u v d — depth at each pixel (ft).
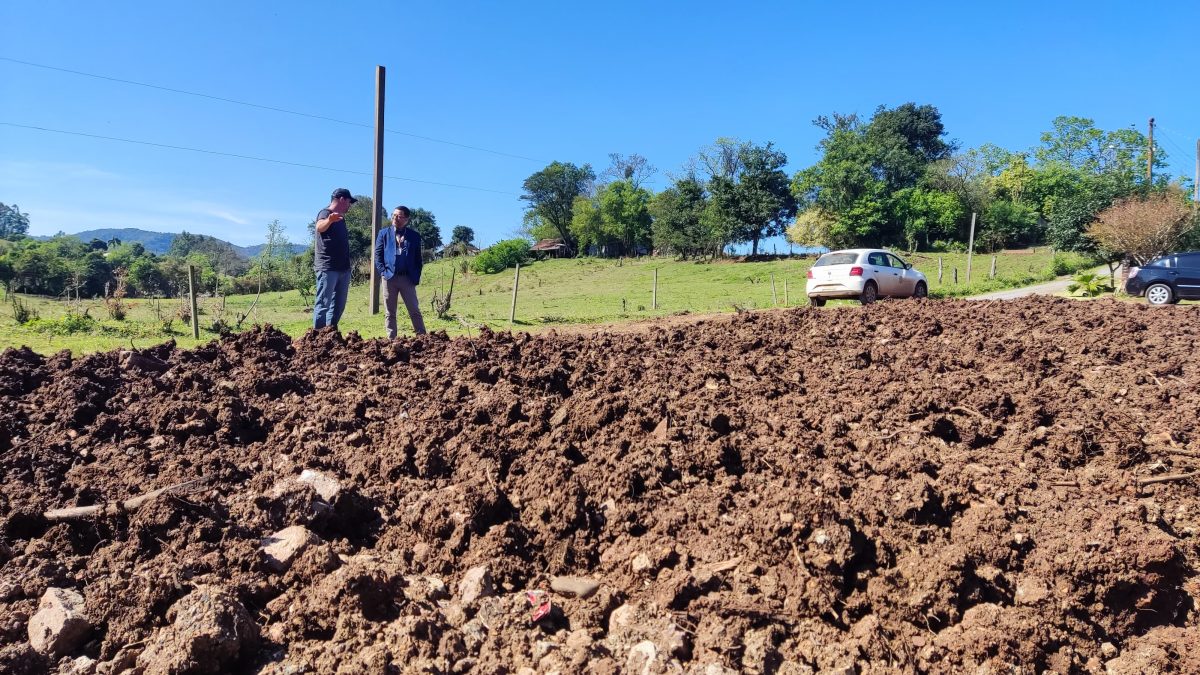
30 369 19.43
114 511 11.19
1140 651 9.82
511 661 8.82
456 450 14.56
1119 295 70.69
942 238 201.46
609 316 61.98
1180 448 16.14
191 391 18.02
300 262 155.33
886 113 284.20
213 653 8.32
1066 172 215.72
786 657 9.14
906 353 24.32
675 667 8.65
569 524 11.86
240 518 11.64
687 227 211.61
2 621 9.00
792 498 11.73
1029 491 13.24
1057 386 20.65
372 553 11.33
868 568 10.82
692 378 19.86
